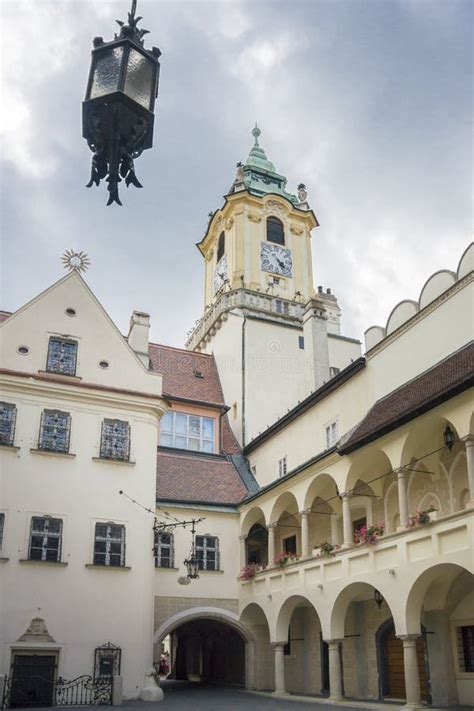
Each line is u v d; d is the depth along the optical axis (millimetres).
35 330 28969
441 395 19453
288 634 29484
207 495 33438
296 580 26828
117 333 30656
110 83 4902
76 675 24453
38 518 25953
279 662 27562
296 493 27875
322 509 29719
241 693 29297
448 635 21828
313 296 49938
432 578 20078
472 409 18844
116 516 27344
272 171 55031
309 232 52625
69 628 24922
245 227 49469
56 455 27062
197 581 30781
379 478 24578
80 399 28422
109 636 25469
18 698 23297
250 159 55469
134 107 4895
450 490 22203
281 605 27625
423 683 22656
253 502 31797
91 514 26922
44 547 25703
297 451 32906
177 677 45375
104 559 26547
